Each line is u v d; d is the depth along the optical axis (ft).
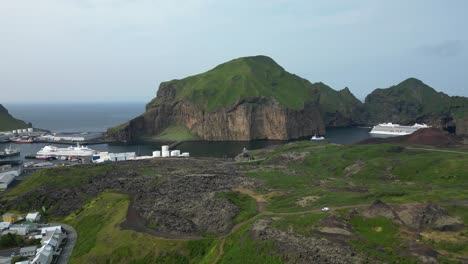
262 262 258.57
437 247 246.88
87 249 357.00
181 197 451.53
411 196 355.15
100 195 491.31
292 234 277.03
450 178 480.23
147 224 380.99
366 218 290.76
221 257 292.20
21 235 412.16
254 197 429.79
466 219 280.72
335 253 239.09
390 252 237.04
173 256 321.32
